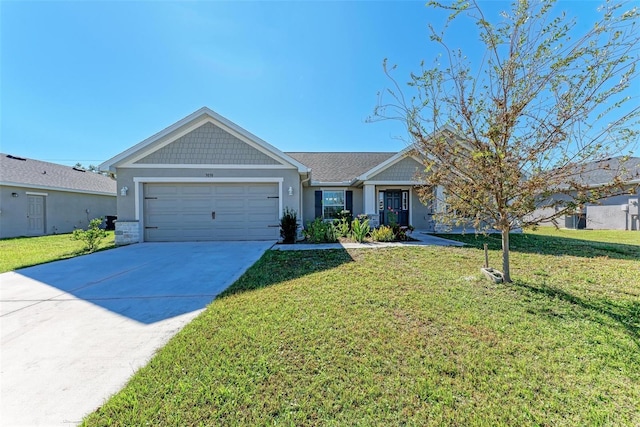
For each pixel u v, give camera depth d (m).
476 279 5.09
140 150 10.54
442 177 4.87
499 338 2.99
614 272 5.39
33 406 2.10
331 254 7.71
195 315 3.74
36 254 8.62
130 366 2.60
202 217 10.88
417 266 6.23
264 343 2.91
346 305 3.91
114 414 2.00
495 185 4.34
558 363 2.56
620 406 2.05
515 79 4.14
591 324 3.29
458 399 2.12
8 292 4.75
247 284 4.99
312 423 1.91
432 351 2.75
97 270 6.25
